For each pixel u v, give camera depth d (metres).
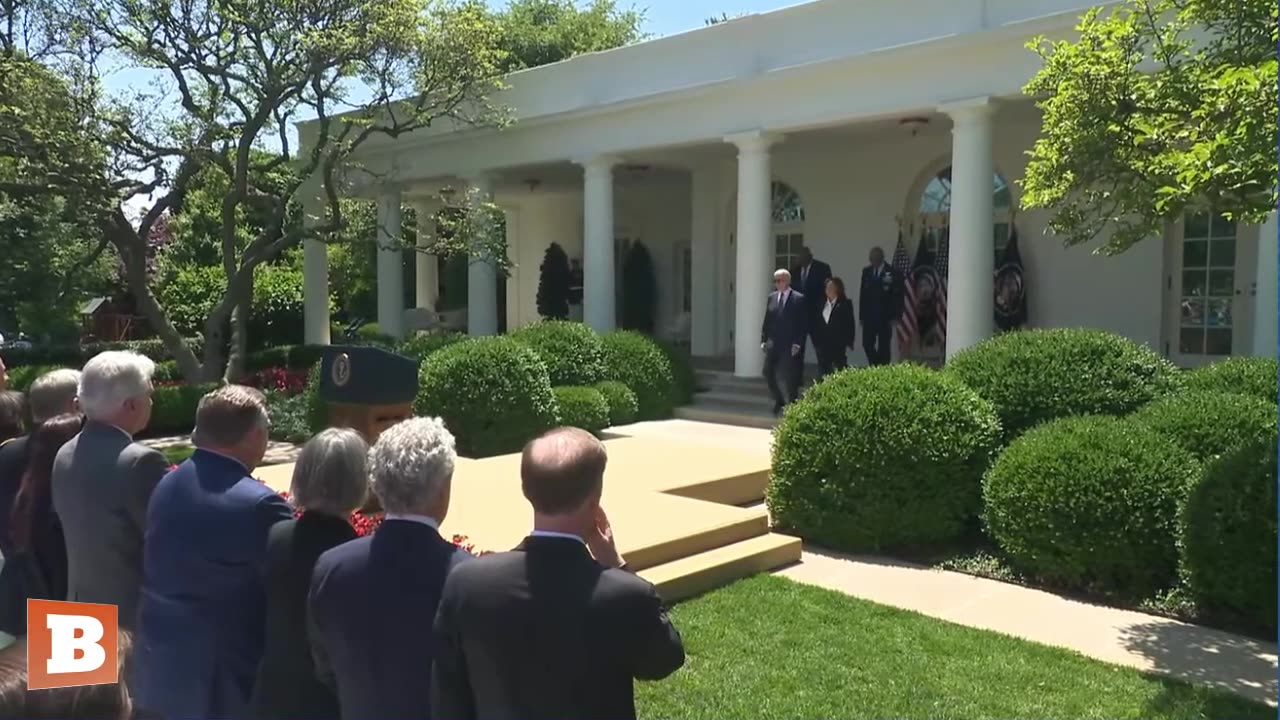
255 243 15.11
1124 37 5.48
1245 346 11.71
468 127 16.83
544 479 2.30
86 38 13.13
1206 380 7.32
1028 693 4.28
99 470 3.33
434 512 2.56
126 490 3.31
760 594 5.71
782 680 4.42
